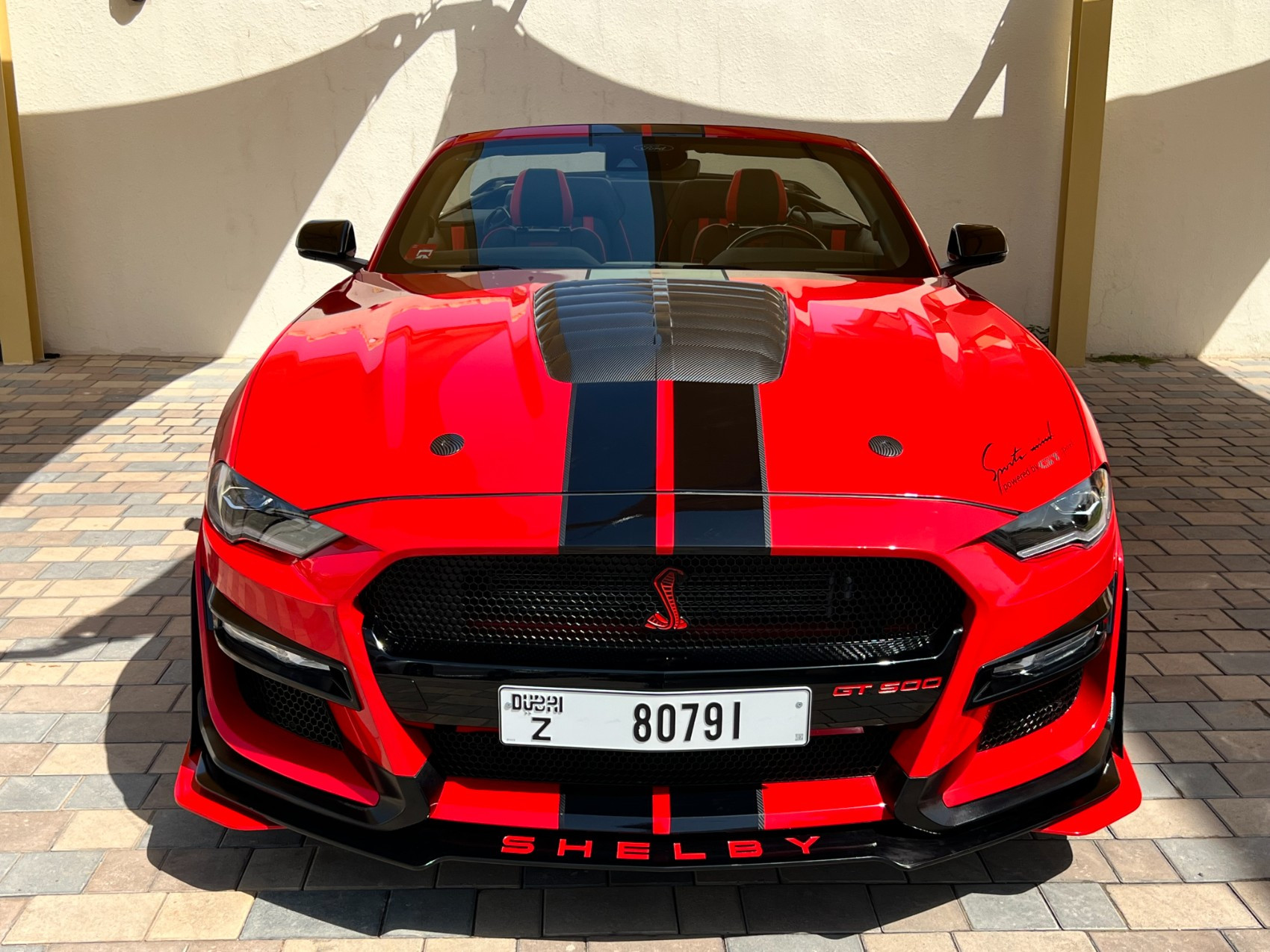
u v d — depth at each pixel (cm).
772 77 562
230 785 182
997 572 161
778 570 160
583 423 171
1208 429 488
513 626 161
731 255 265
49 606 302
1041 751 179
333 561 161
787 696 160
